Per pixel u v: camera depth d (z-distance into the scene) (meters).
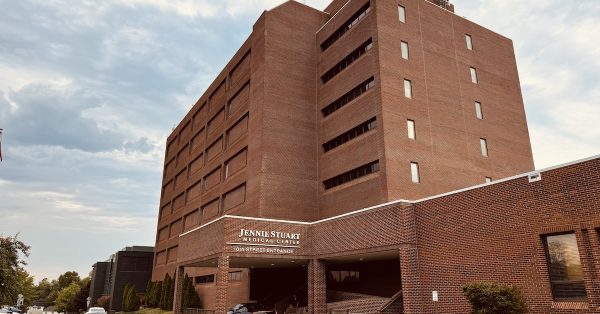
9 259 27.34
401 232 24.44
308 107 42.50
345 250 28.27
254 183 39.53
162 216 76.50
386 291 30.91
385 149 32.62
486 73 42.00
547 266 18.52
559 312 17.59
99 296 90.56
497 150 39.97
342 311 27.14
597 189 17.09
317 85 43.66
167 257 68.44
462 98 39.03
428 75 37.31
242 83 47.22
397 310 24.80
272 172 38.88
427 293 23.47
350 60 39.59
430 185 34.00
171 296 55.44
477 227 21.59
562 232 18.16
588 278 16.86
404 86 35.50
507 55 44.88
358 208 34.50
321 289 30.44
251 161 41.09
